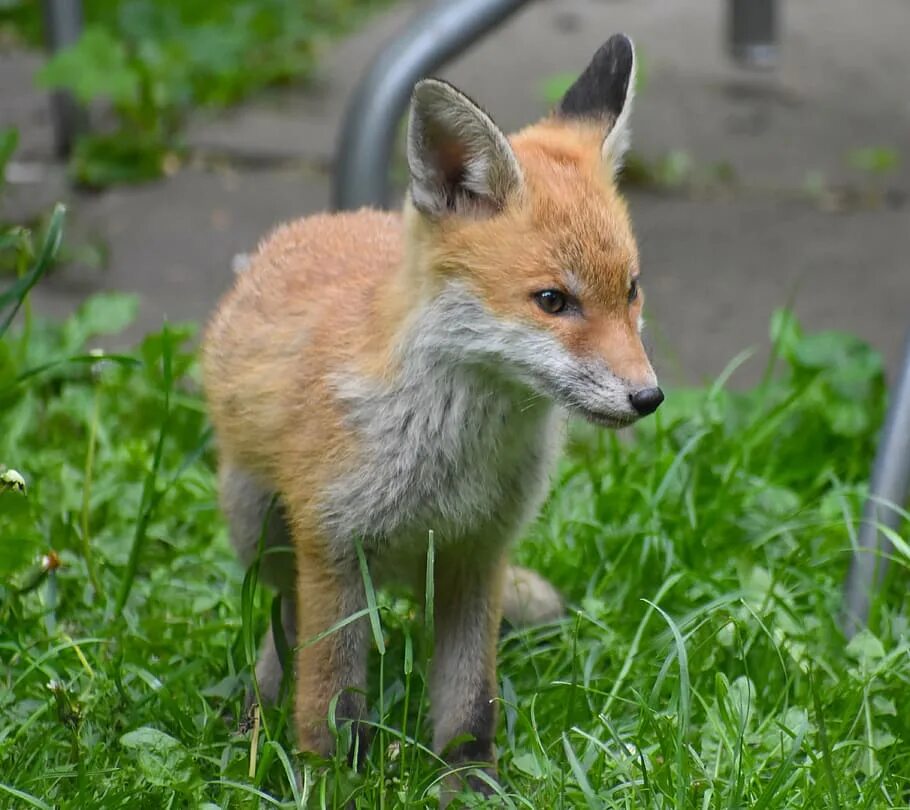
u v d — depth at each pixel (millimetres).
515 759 7617
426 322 7594
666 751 7383
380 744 7590
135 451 10523
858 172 17234
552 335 7457
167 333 9086
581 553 9688
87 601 9094
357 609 7871
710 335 13734
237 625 8773
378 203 13016
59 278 14531
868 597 9055
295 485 7840
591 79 8570
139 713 7957
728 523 9977
